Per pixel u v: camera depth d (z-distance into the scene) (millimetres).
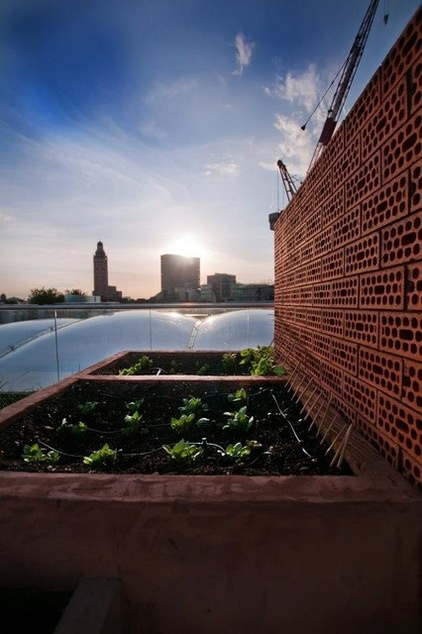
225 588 1409
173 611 1433
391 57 1636
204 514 1394
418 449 1457
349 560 1372
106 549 1434
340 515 1363
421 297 1434
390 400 1700
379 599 1378
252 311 11094
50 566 1459
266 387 3408
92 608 1278
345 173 2281
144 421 2785
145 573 1426
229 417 2795
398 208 1606
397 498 1382
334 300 2549
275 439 2297
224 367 4727
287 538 1377
